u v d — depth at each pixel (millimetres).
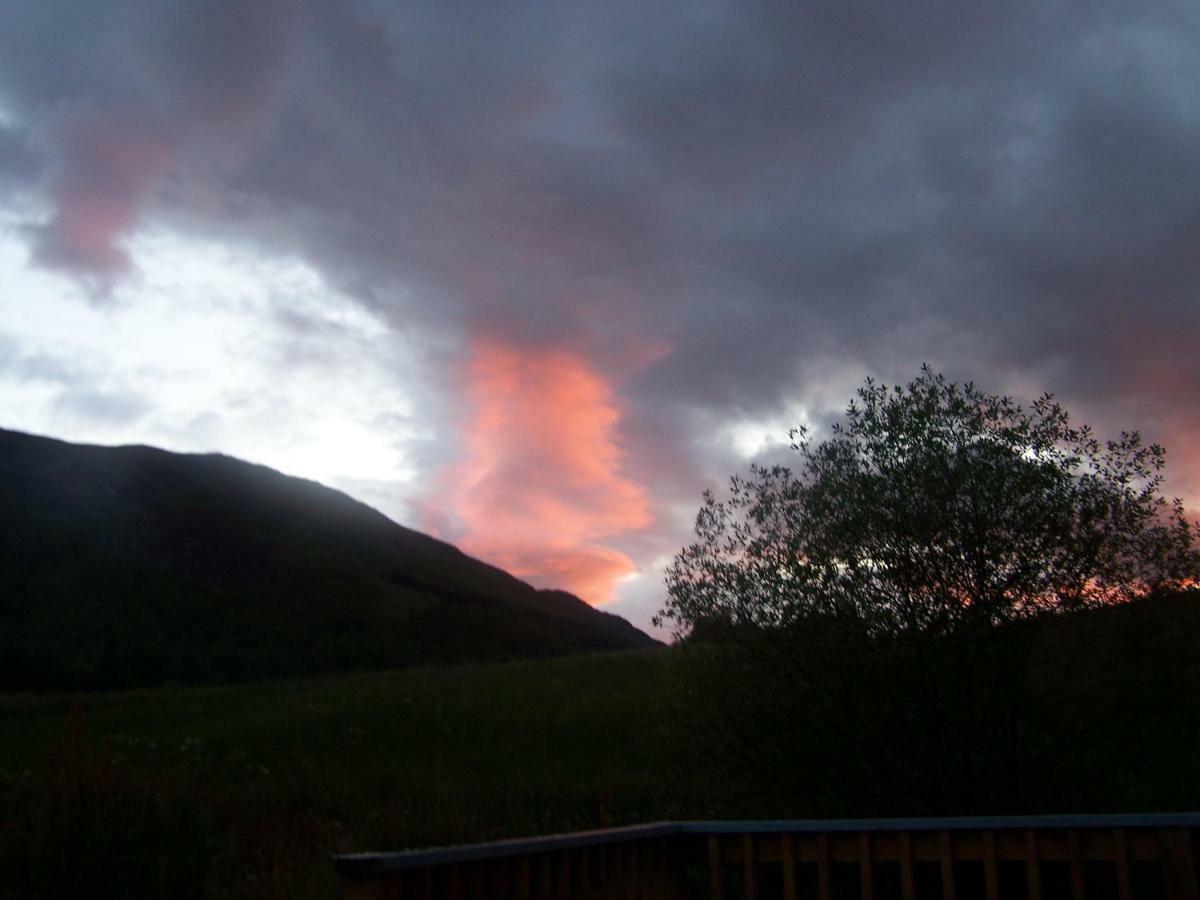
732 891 9430
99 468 103500
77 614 70375
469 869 4719
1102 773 10562
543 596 129625
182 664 69125
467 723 27172
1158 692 10281
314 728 27438
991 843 5625
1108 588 10375
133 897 12438
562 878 5180
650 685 31250
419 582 108188
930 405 10922
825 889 5758
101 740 25609
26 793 14617
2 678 58719
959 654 10203
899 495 10648
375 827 14148
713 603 11336
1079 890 5531
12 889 12242
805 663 10711
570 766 21047
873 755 10461
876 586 10562
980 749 10258
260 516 109750
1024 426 10906
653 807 16031
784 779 10789
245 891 11633
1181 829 5477
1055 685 10320
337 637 82562
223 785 17781
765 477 11672
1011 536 10430
